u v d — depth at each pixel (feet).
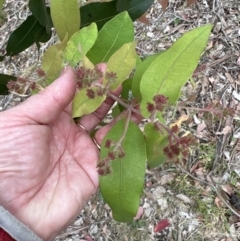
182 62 0.66
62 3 0.78
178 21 2.18
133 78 0.75
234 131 1.91
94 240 1.91
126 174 0.76
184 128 1.90
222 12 2.13
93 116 1.00
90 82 0.68
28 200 0.98
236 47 2.05
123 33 0.80
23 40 1.03
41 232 0.98
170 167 1.91
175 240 1.83
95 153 1.01
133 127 0.75
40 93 0.92
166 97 0.66
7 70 2.31
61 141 1.02
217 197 1.84
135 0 0.91
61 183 1.01
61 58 0.77
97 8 0.92
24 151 0.97
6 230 0.83
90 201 1.96
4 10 2.45
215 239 1.80
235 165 1.86
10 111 0.97
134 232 1.87
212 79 1.99
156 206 1.88
